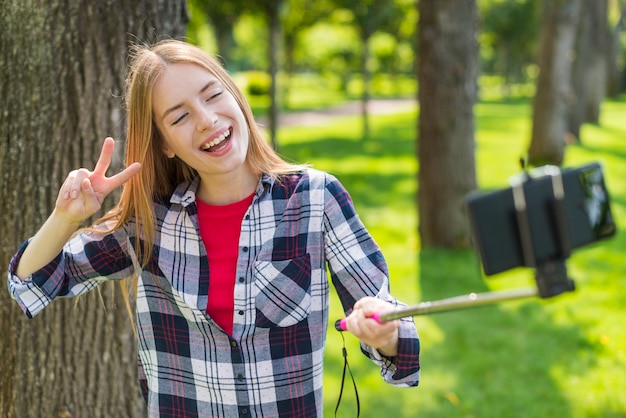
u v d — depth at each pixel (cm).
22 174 239
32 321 246
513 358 439
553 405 381
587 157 1345
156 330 167
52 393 249
